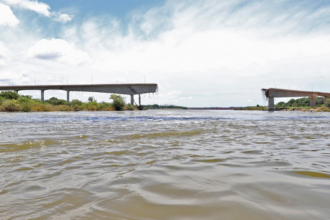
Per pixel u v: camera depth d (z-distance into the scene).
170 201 1.81
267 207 1.67
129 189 2.11
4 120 14.41
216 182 2.32
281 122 14.24
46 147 4.48
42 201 1.83
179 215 1.56
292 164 3.17
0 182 2.35
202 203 1.76
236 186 2.18
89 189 2.12
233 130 8.48
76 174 2.65
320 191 2.02
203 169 2.89
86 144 4.88
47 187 2.19
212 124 11.67
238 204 1.73
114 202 1.80
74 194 1.99
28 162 3.24
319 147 4.71
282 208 1.65
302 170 2.81
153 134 6.74
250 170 2.83
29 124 10.98
